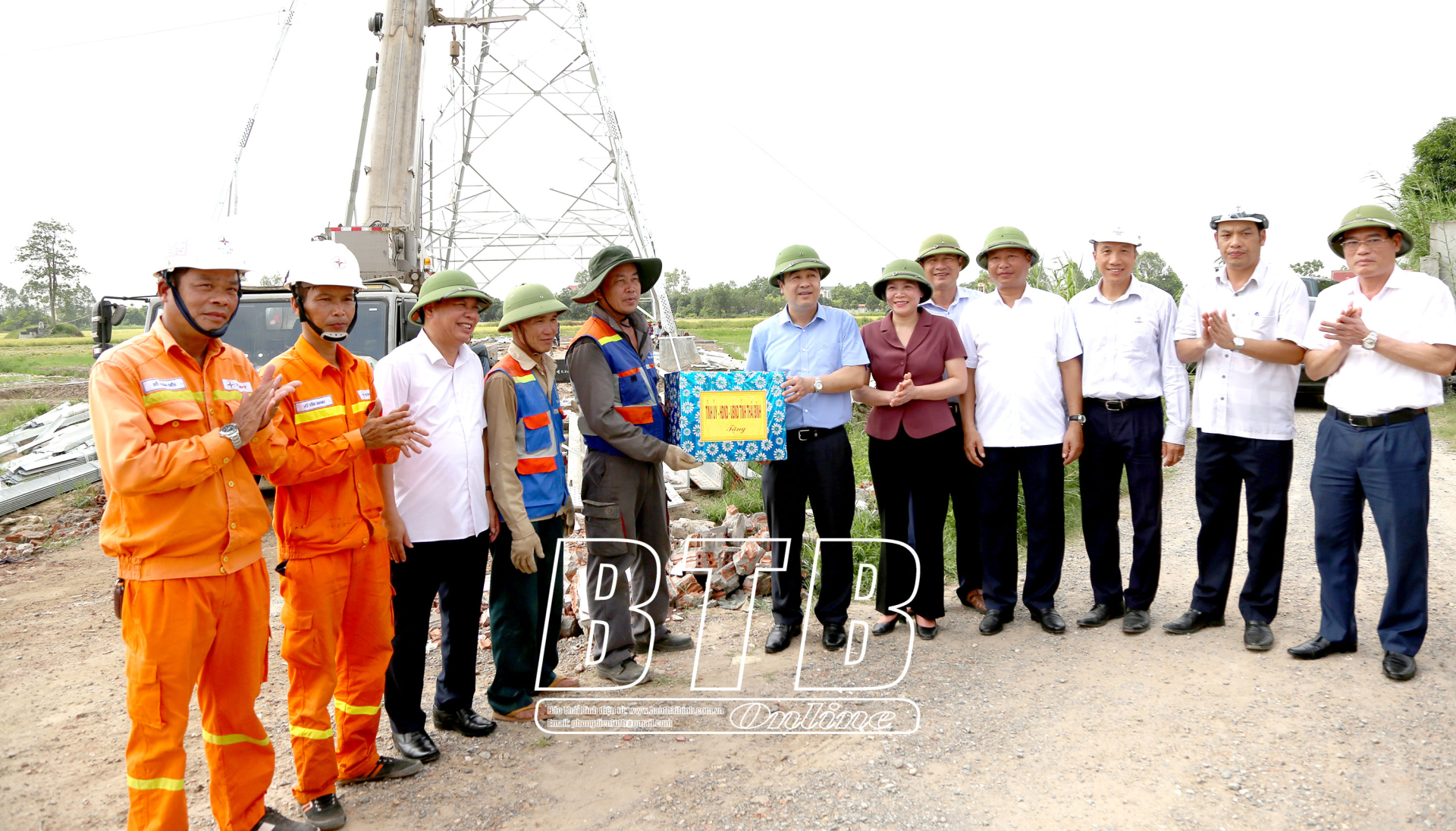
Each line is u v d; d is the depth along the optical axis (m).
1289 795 3.21
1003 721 3.93
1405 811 3.07
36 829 3.31
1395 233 4.26
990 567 5.18
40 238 115.88
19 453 11.89
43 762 3.88
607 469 4.49
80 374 31.59
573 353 4.38
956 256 5.70
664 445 4.38
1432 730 3.63
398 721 3.76
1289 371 4.67
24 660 5.15
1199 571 5.01
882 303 5.67
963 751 3.66
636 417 4.52
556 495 4.20
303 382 3.26
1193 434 11.95
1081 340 5.09
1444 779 3.26
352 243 10.53
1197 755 3.53
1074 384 5.10
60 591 6.58
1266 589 4.68
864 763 3.60
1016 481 5.15
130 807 2.89
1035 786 3.36
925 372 5.00
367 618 3.46
